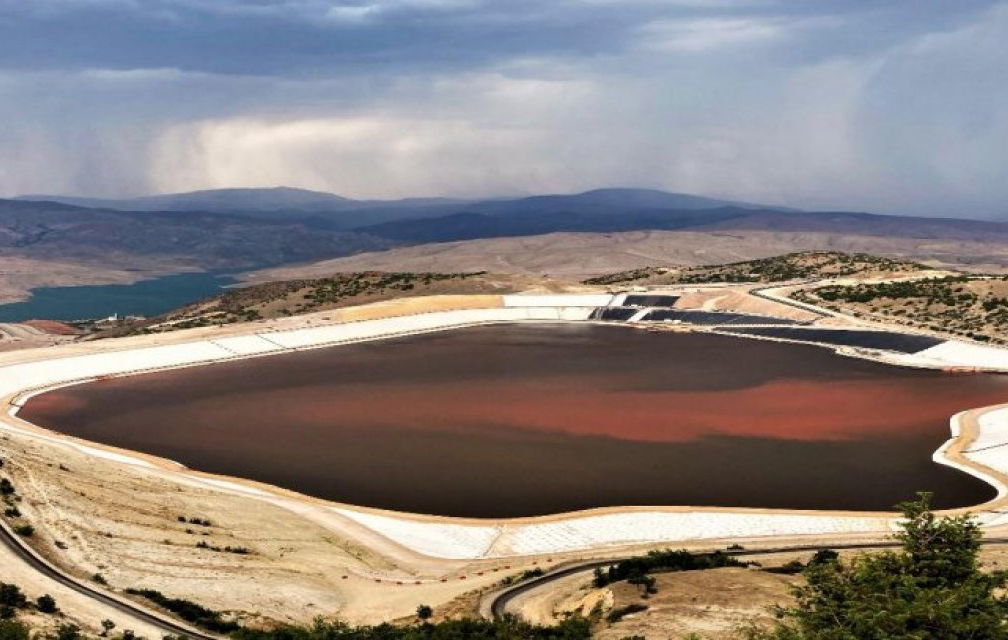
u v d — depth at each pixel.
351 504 113.06
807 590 56.59
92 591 70.31
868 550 91.31
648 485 119.81
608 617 65.06
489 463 130.62
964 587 51.31
